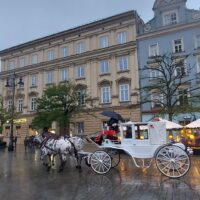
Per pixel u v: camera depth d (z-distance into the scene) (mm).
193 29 34406
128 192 7910
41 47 47000
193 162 14969
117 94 37875
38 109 35938
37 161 17656
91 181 9727
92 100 38656
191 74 33375
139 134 11336
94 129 38312
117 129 12336
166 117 29844
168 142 11406
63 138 13109
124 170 12266
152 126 10969
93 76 40250
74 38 43281
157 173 11320
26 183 9625
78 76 42000
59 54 44750
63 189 8484
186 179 9805
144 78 33312
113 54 39062
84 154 13039
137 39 37625
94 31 41406
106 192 7957
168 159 10312
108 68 39469
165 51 35469
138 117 35406
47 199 7285
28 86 47500
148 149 10945
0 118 40281
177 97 29891
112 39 39625
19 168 13961
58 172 12180
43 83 45656
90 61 41062
